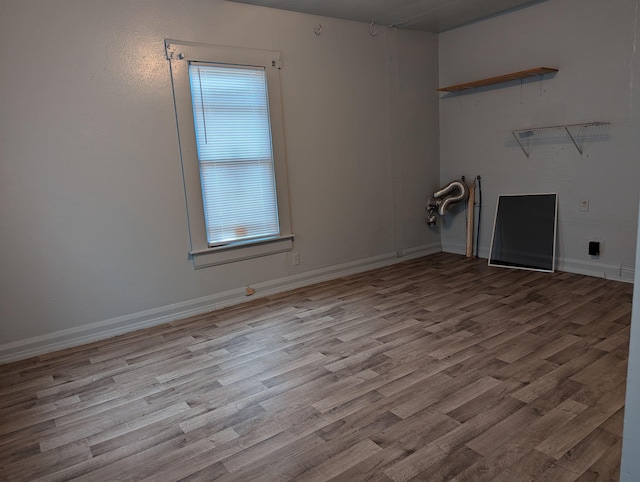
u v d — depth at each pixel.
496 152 4.94
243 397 2.47
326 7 4.15
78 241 3.34
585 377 2.45
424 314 3.56
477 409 2.21
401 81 5.11
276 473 1.85
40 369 2.99
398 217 5.29
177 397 2.52
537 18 4.36
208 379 2.71
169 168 3.66
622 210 3.99
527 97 4.56
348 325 3.43
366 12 4.37
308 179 4.48
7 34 2.96
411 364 2.72
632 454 1.28
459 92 5.23
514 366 2.62
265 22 4.04
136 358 3.08
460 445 1.95
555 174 4.45
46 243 3.22
